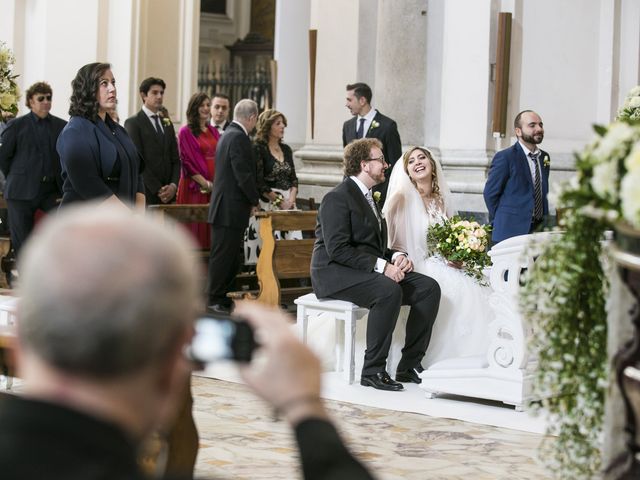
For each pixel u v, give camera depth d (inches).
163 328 50.5
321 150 521.0
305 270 367.6
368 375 303.9
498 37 460.1
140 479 48.6
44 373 50.0
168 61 628.7
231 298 379.6
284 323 65.3
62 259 49.7
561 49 482.0
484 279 326.6
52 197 446.3
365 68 510.6
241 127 405.7
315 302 313.1
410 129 481.4
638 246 96.7
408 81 481.1
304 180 523.8
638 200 95.3
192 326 53.6
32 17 628.1
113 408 50.4
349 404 280.7
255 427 251.0
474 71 466.9
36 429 47.9
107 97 315.6
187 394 164.1
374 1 508.1
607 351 114.6
